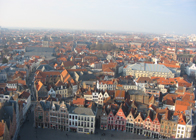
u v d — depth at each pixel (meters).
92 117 143.00
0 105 132.62
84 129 146.25
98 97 189.38
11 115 128.00
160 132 141.75
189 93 194.62
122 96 187.75
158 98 195.25
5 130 113.94
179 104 162.75
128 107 167.25
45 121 150.75
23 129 148.38
